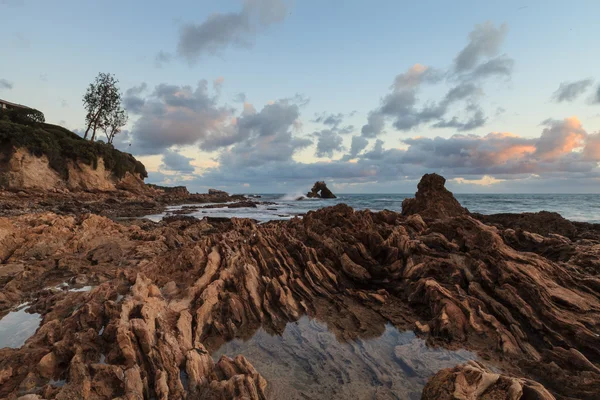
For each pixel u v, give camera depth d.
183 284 10.40
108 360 6.18
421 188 27.27
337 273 12.12
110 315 7.45
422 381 6.56
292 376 6.73
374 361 7.30
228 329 8.62
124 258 14.76
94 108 73.31
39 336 7.20
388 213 20.50
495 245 10.93
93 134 73.81
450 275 10.77
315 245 14.16
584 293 8.73
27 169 47.97
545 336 7.71
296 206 69.81
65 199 47.56
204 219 31.72
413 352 7.59
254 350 7.79
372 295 10.73
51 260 13.05
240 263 11.41
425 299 9.86
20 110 64.06
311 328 8.90
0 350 6.72
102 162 62.50
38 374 6.03
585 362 6.46
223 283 10.26
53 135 56.16
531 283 8.81
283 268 11.77
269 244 13.23
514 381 5.09
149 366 6.18
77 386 5.32
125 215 42.03
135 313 7.46
